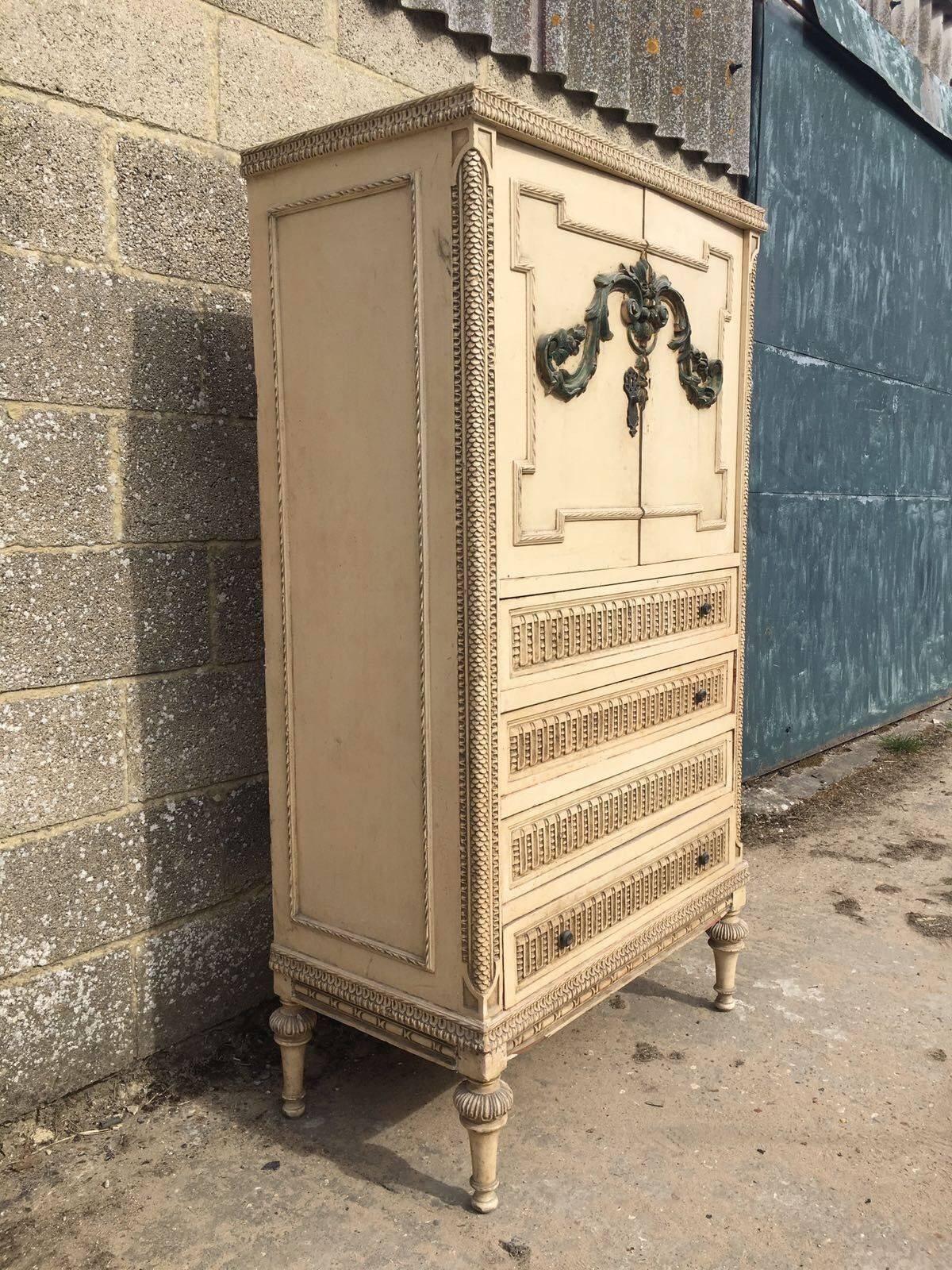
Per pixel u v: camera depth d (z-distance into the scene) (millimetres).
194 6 2293
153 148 2244
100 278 2170
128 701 2293
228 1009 2553
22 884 2133
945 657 6461
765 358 4301
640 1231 1926
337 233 1944
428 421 1837
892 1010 2787
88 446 2176
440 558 1853
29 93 2020
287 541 2127
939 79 5371
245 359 2477
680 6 3607
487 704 1845
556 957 2084
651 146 3660
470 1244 1894
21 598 2088
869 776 4953
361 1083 2443
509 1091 1964
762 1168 2113
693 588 2459
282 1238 1912
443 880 1927
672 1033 2664
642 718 2305
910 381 5555
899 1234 1917
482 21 2910
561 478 1987
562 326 1943
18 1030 2145
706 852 2586
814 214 4527
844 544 5109
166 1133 2234
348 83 2664
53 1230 1933
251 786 2566
